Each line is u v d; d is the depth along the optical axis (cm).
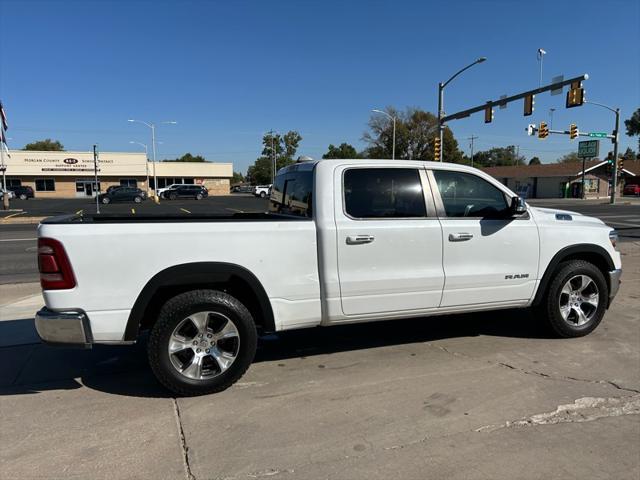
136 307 379
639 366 454
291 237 415
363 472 291
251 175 12706
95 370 453
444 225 463
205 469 295
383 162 454
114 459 306
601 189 6262
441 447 318
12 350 504
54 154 6362
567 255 518
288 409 372
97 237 370
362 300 440
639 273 906
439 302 470
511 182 6619
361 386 412
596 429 340
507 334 548
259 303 414
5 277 955
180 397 394
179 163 7106
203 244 391
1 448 319
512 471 292
